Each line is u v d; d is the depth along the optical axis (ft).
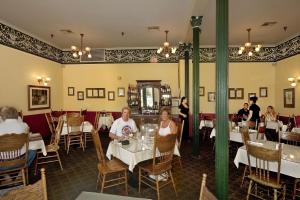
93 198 5.08
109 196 5.20
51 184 11.87
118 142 11.35
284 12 16.81
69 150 18.98
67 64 28.58
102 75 28.40
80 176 13.01
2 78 18.29
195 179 12.58
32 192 4.84
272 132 20.22
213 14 17.06
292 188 10.50
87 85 28.53
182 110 24.11
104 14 16.89
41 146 12.59
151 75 27.96
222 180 9.28
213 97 26.89
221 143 9.29
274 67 26.76
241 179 12.54
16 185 10.94
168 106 25.45
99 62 28.37
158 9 15.92
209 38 23.88
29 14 16.89
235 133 15.40
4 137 9.65
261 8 16.07
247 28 20.54
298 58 22.30
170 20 18.16
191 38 23.59
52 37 23.17
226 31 9.36
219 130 9.35
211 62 27.04
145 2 14.79
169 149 9.93
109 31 21.16
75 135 19.40
